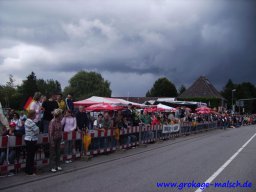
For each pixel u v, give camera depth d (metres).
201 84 86.12
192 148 18.06
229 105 114.94
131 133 17.64
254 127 51.62
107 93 95.75
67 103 14.62
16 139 10.02
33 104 12.27
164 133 23.36
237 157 14.33
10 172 10.27
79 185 8.64
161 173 10.38
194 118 33.25
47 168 11.16
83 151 13.30
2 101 56.50
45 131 12.57
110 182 9.01
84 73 95.88
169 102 42.78
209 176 9.90
